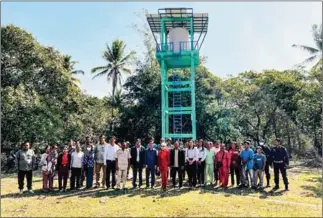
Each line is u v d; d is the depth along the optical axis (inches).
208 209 403.2
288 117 1417.3
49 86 1081.4
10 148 994.1
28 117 970.7
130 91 1402.6
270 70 1512.1
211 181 600.4
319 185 611.8
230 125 1274.6
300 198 482.3
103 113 1476.4
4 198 486.9
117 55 1624.0
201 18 864.9
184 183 615.8
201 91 1261.1
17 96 953.5
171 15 860.6
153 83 1334.9
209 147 602.9
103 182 560.4
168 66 917.8
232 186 590.6
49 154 554.6
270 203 442.6
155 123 1321.4
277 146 565.6
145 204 433.4
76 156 554.9
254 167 561.6
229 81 1494.8
